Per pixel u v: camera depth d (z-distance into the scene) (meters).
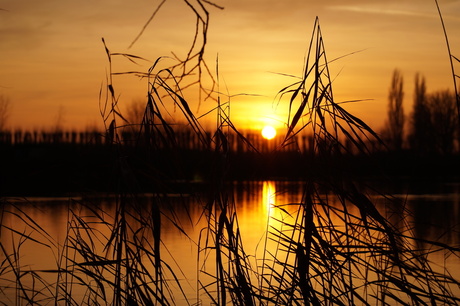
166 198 2.99
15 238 8.27
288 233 8.12
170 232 8.65
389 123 31.00
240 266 3.07
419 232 9.27
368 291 4.71
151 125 2.96
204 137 2.96
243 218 11.30
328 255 2.99
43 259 6.72
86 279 5.66
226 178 3.02
